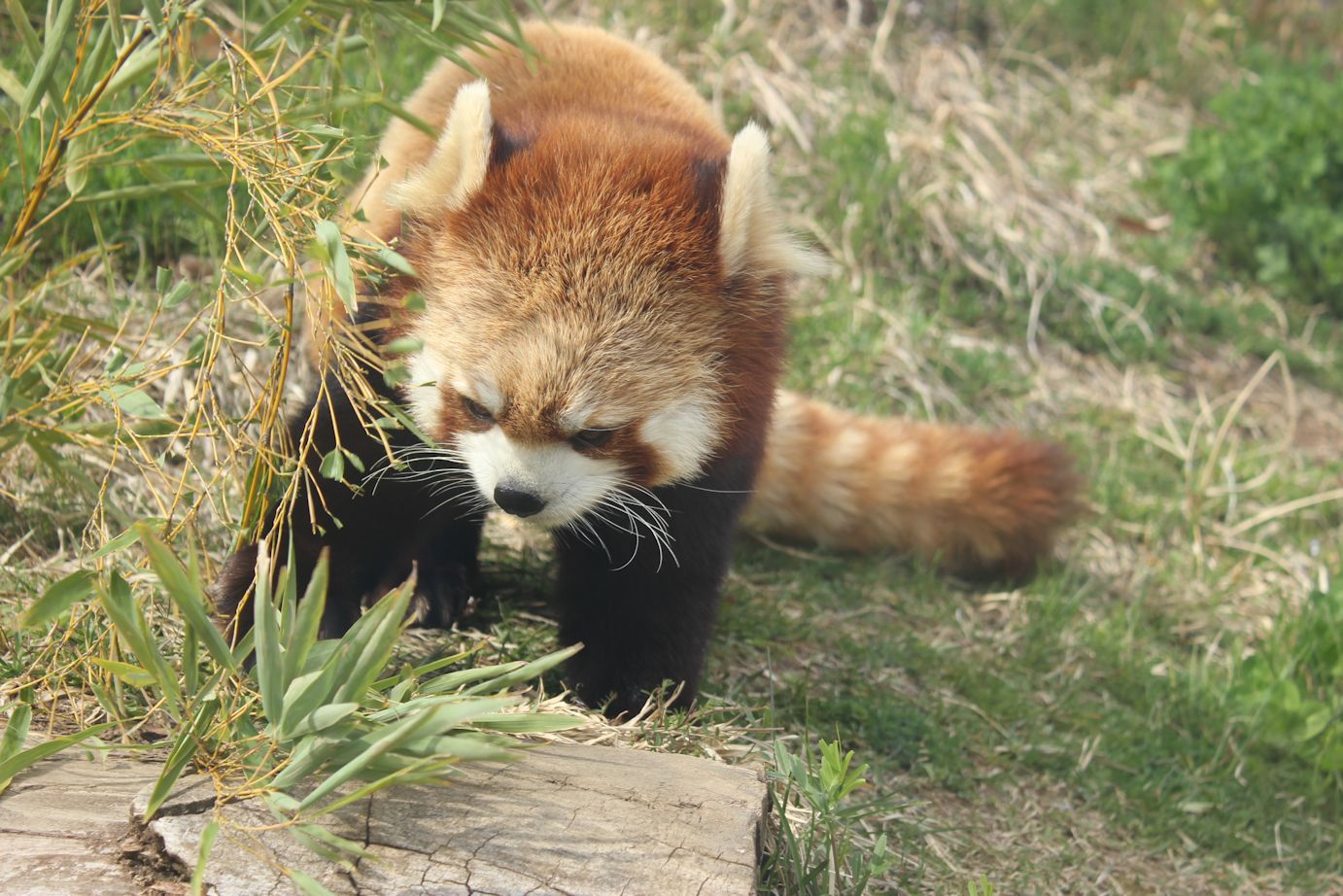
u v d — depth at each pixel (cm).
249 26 493
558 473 420
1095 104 1164
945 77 1088
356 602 495
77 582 333
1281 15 1355
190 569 333
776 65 1019
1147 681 649
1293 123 1037
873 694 582
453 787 341
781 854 391
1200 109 1209
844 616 646
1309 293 1029
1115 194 1070
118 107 618
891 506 704
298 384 603
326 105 389
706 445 447
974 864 500
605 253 425
